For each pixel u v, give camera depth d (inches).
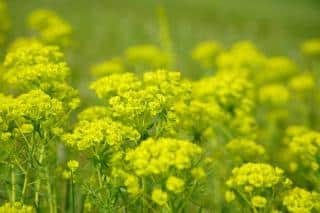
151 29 845.8
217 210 205.6
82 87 401.4
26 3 971.9
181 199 160.7
